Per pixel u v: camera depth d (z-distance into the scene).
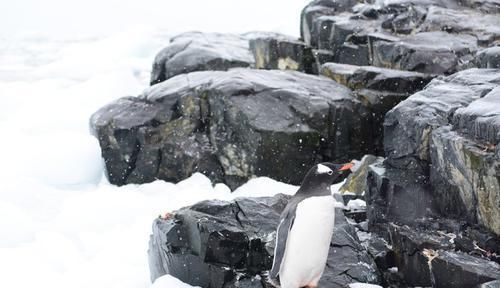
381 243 9.29
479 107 9.05
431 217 9.29
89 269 10.78
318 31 17.88
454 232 8.87
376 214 9.72
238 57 18.69
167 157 14.65
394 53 14.95
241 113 13.70
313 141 13.60
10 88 25.23
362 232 9.81
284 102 13.81
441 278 8.20
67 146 15.53
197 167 14.34
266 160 13.59
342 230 9.05
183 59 18.47
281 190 12.91
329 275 8.30
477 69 11.27
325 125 13.66
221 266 8.47
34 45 39.34
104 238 12.01
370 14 17.47
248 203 9.28
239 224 8.90
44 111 21.47
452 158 8.93
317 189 7.61
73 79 28.59
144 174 14.85
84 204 13.52
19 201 13.80
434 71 14.38
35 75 29.38
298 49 17.62
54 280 10.50
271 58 18.05
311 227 7.36
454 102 9.95
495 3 16.97
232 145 14.02
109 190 14.48
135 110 15.17
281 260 7.38
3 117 20.94
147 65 31.23
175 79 15.80
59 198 14.11
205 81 14.91
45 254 11.47
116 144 14.91
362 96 14.16
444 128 9.36
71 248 11.62
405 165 9.95
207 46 19.14
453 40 15.09
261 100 13.87
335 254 8.63
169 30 44.75
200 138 14.59
